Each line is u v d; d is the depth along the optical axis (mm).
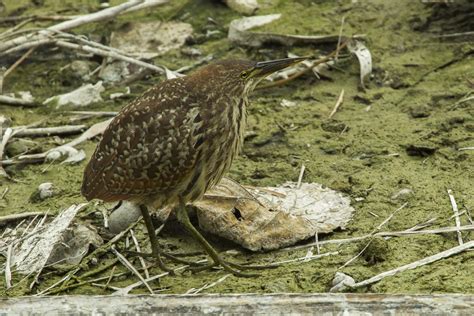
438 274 9688
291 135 13016
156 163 9914
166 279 10297
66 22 15406
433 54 14555
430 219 10750
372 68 14352
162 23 16062
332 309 8297
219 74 10195
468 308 8211
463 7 15164
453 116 12891
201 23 16172
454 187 11344
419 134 12648
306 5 16250
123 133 10031
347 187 11586
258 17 15781
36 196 12023
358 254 10258
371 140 12680
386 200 11258
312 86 14312
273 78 14383
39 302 8539
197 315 8352
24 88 14906
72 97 14398
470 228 10438
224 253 10672
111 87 14719
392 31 15188
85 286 10289
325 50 15094
